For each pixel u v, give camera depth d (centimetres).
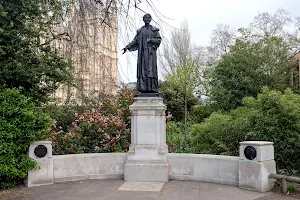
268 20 3150
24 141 772
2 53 756
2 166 722
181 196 657
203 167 807
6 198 655
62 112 1338
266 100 884
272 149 720
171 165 836
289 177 664
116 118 1132
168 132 1469
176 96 2434
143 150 821
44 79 907
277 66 2142
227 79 1884
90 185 773
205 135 1027
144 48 868
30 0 805
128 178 815
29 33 838
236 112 1170
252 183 697
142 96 859
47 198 653
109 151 1076
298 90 2180
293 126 840
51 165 804
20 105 780
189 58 2375
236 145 938
